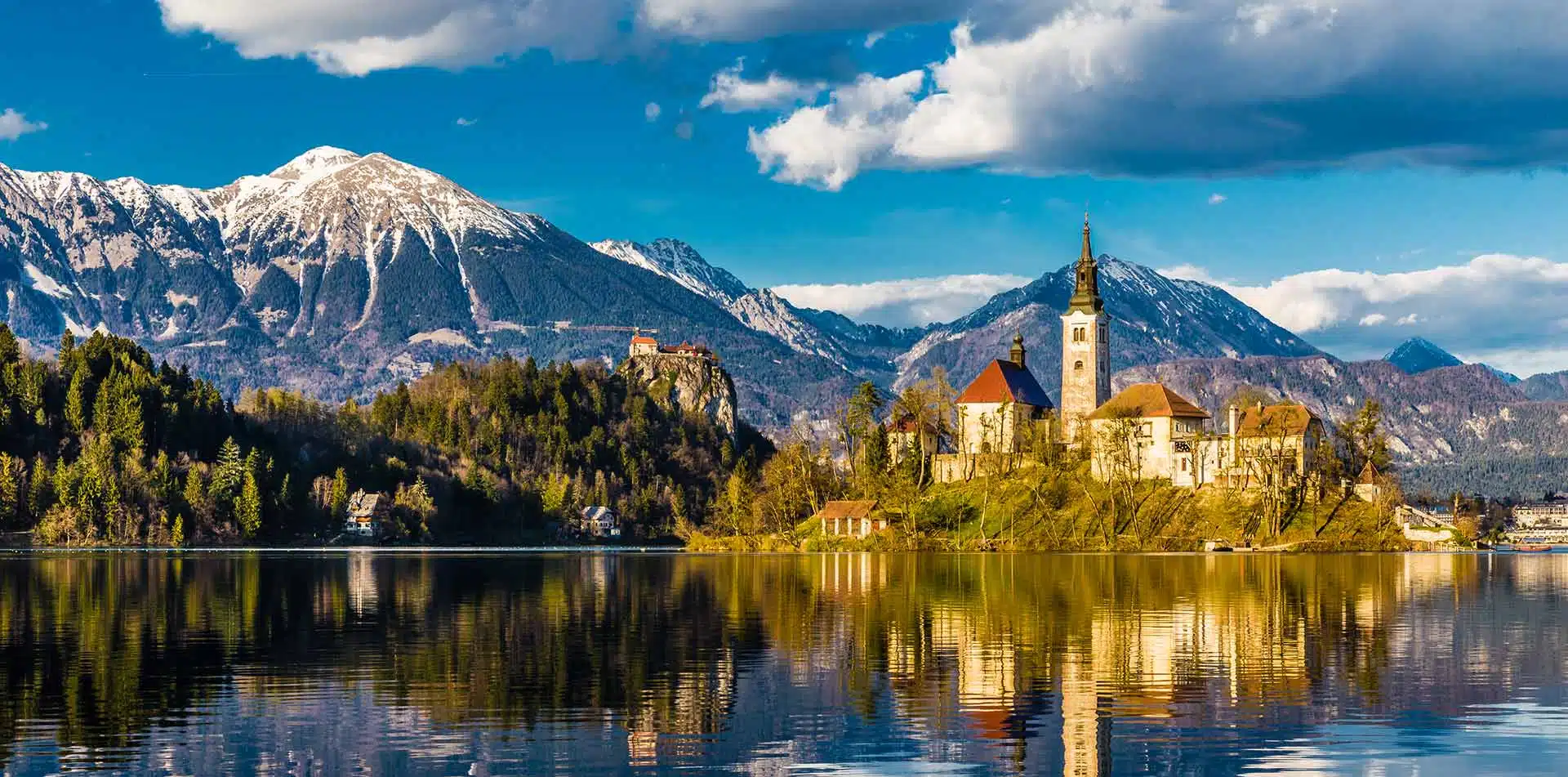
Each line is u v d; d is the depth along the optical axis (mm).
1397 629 118750
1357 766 70125
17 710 82188
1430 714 81312
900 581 178500
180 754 72188
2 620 128500
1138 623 124312
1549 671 95438
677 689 89062
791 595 156500
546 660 101188
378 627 121938
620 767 70000
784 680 92312
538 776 68500
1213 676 94000
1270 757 72000
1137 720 79938
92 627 122250
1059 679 92500
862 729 77875
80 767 69750
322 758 71438
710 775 68875
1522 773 69000
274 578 194875
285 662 100250
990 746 74250
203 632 119125
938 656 102938
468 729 77625
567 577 194750
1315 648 106750
